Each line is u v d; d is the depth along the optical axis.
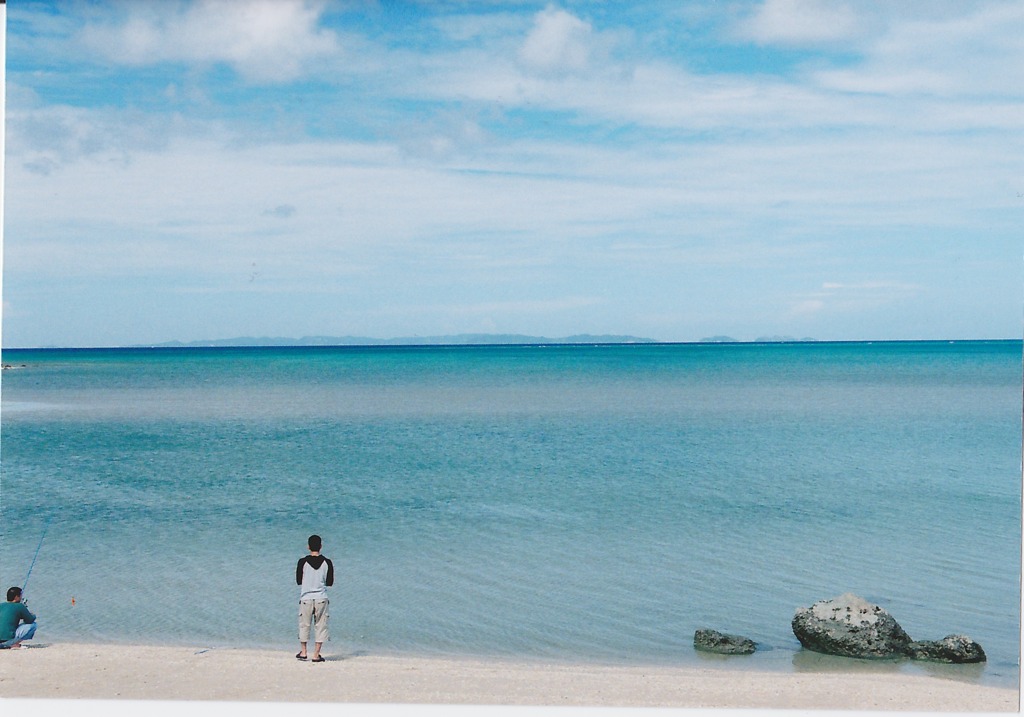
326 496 23.42
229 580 15.44
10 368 116.44
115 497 23.31
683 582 15.14
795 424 39.31
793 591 14.58
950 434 34.88
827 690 9.91
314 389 70.12
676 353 175.12
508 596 14.41
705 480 25.41
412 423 41.88
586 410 48.19
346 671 10.58
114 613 13.53
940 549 17.22
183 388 72.62
